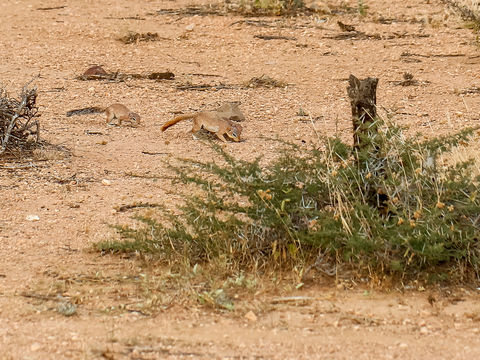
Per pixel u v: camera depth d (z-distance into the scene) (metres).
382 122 11.59
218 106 21.77
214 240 11.09
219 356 8.33
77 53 27.06
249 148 17.77
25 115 17.03
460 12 31.39
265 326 9.16
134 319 9.30
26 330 8.95
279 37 29.31
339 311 9.60
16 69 24.95
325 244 10.70
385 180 10.95
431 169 11.23
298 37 29.47
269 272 10.64
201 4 34.16
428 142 11.60
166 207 13.50
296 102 22.33
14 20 31.25
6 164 15.76
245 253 10.91
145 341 8.70
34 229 12.44
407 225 10.41
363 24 31.42
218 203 11.40
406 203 10.84
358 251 10.44
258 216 11.14
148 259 11.16
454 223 10.69
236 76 25.02
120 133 18.89
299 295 10.08
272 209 11.02
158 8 33.59
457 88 23.66
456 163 12.32
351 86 11.65
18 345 8.53
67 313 9.38
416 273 10.51
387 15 33.03
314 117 20.86
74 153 16.95
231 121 18.48
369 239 10.50
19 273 10.72
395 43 28.83
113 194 14.31
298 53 27.59
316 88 23.84
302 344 8.67
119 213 13.25
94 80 23.98
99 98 22.12
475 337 8.88
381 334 8.97
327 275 10.60
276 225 11.02
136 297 9.95
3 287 10.22
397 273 10.47
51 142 17.64
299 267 10.69
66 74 24.67
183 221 12.51
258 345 8.63
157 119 20.39
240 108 21.64
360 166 11.28
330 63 26.52
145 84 23.77
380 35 29.83
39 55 26.67
